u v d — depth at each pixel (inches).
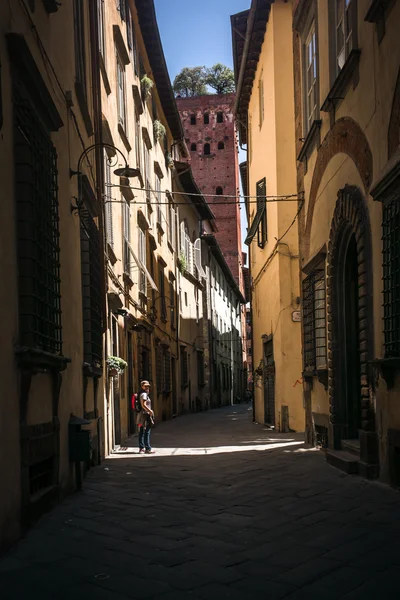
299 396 701.9
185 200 1392.7
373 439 333.4
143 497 301.7
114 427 568.7
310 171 499.5
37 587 168.6
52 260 272.1
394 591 161.3
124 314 586.2
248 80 916.6
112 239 576.4
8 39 216.2
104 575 178.5
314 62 489.1
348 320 422.6
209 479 358.3
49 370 263.6
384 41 309.9
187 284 1409.9
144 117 868.6
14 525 211.6
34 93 248.5
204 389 1615.4
